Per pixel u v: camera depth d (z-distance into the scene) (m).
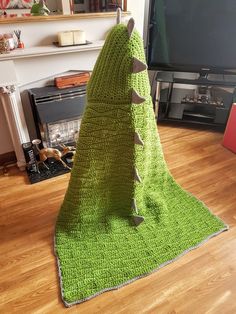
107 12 1.76
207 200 1.55
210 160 1.92
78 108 1.74
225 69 2.07
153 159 1.41
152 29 2.01
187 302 1.04
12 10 1.53
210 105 2.22
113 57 0.93
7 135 1.84
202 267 1.17
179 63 2.12
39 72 1.70
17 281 1.11
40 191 1.64
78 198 1.23
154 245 1.25
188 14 1.90
